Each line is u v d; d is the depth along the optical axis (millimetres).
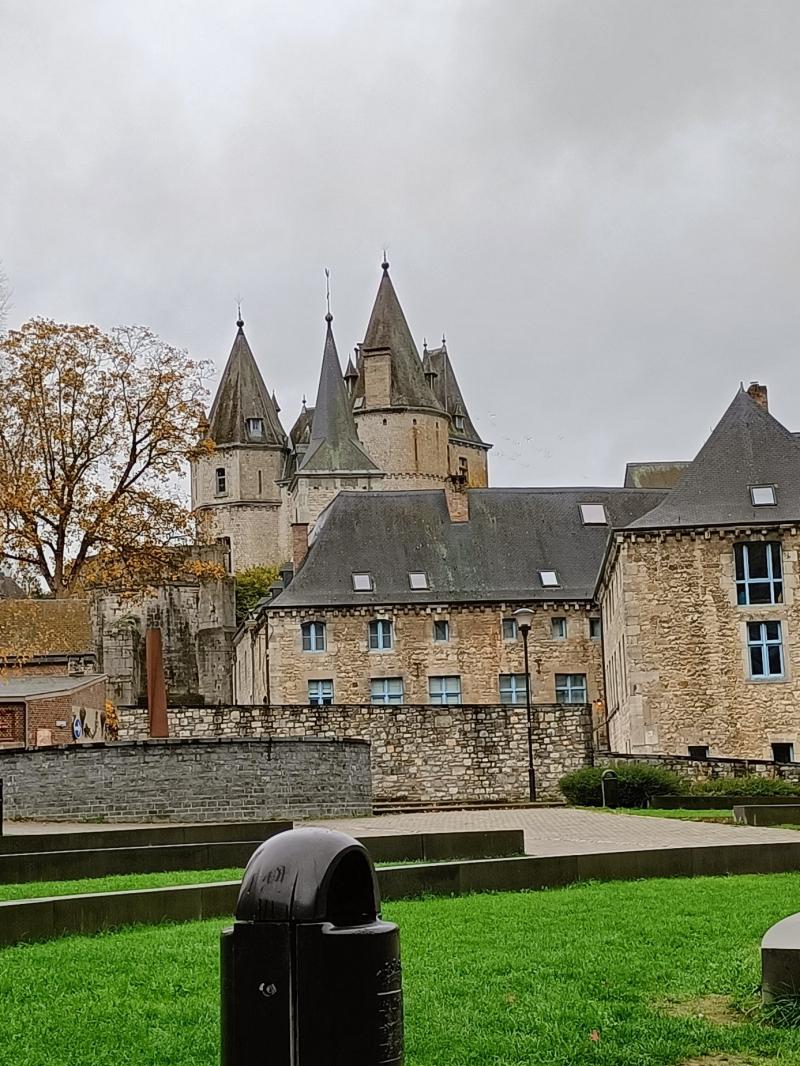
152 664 36781
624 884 16219
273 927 4656
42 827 29250
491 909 13883
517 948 11352
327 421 114875
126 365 51812
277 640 53406
